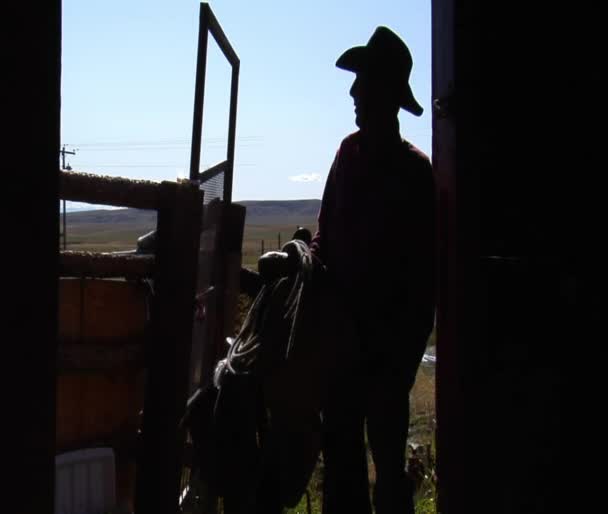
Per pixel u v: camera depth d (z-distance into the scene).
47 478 2.14
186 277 4.50
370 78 3.86
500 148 3.10
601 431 2.76
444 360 3.41
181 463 4.60
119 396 4.66
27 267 2.07
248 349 3.93
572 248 2.87
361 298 3.83
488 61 3.12
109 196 4.15
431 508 5.27
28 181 2.06
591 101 2.83
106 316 4.48
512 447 3.04
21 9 2.03
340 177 4.00
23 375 2.07
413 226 3.77
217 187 5.71
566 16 2.91
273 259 4.10
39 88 2.08
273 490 3.71
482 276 3.13
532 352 2.98
